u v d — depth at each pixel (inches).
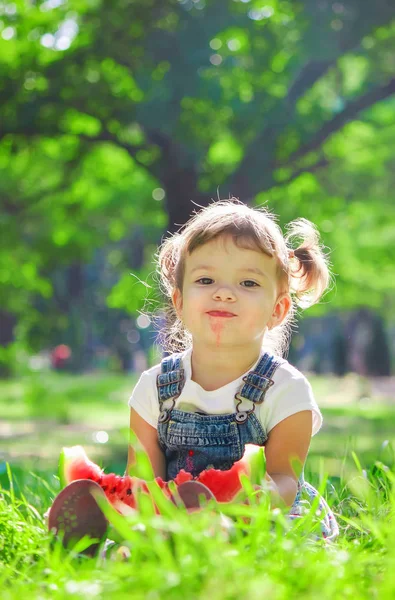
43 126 615.5
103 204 859.4
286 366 132.3
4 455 446.6
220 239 127.8
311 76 606.9
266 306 129.5
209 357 131.4
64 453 112.3
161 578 77.1
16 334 1451.8
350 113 612.1
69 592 82.4
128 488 109.9
